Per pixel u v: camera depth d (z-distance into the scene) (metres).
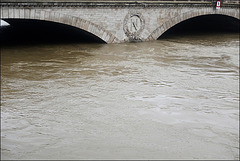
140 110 21.28
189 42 46.94
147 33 44.78
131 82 27.05
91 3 38.78
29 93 23.52
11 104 21.42
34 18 35.94
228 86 27.28
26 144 16.28
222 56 38.31
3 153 15.31
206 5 49.75
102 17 40.31
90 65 31.59
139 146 16.55
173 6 45.78
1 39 43.50
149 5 43.28
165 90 25.48
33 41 42.34
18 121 18.95
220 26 62.44
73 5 37.78
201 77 29.47
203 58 36.88
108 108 21.41
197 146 16.86
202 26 62.44
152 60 34.78
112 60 33.97
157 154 15.80
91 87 25.33
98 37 41.00
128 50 38.97
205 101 23.53
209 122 19.94
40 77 27.22
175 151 16.19
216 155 16.00
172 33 55.31
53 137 17.14
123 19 41.88
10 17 34.62
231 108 22.39
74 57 34.28
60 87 25.03
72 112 20.56
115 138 17.34
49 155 15.27
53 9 36.81
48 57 33.75
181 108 21.94
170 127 18.98
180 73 30.42
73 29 43.72
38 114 20.06
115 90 24.91
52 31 50.03
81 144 16.50
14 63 30.91
